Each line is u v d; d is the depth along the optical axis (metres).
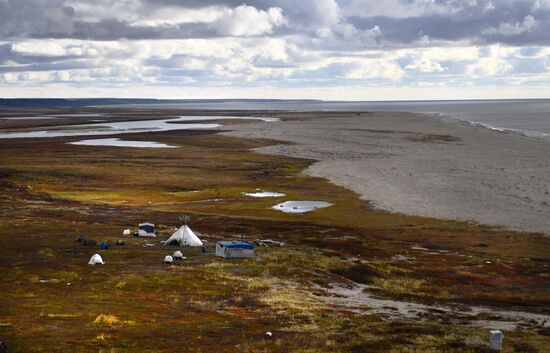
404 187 109.50
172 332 37.38
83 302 44.44
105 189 117.38
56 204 102.31
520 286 56.91
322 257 66.62
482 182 110.19
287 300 48.56
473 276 60.09
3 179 126.12
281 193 110.50
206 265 61.22
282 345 35.47
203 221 88.06
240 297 48.91
